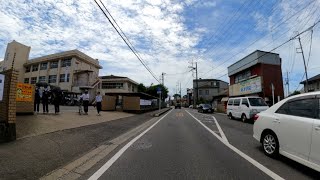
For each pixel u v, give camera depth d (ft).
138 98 85.92
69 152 21.93
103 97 79.36
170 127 46.83
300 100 18.90
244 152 23.61
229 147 26.17
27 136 25.23
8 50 159.22
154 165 18.89
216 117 79.30
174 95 400.88
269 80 89.51
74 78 138.21
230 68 118.73
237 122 59.26
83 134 30.76
